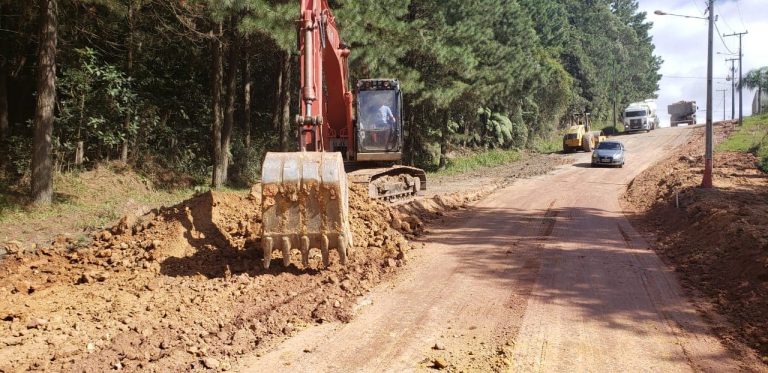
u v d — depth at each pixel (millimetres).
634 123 63031
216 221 10469
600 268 9914
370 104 16906
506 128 46781
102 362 5391
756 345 6172
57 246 10562
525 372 5445
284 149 25078
